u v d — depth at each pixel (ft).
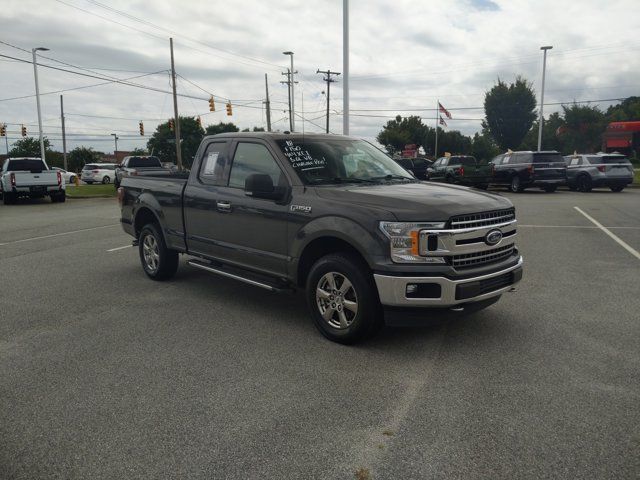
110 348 15.26
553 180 72.18
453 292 13.62
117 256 29.91
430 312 13.85
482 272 14.29
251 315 18.37
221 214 19.02
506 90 178.91
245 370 13.57
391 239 13.76
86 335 16.43
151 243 23.77
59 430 10.71
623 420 10.76
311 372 13.38
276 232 16.84
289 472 9.20
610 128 130.52
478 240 14.32
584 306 18.76
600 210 49.49
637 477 8.95
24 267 27.02
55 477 9.18
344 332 15.08
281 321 17.67
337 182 16.96
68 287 22.67
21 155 277.64
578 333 15.96
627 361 13.79
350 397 11.97
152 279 23.94
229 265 19.31
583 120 172.96
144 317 18.24
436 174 96.07
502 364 13.69
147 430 10.65
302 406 11.57
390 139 250.37
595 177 72.59
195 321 17.72
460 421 10.83
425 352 14.60
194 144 299.38
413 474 9.10
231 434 10.46
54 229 41.96
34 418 11.23
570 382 12.56
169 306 19.60
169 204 21.80
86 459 9.69
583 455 9.57
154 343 15.65
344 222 14.70
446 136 253.85
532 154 71.92
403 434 10.36
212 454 9.77
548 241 32.58
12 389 12.66
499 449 9.80
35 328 17.17
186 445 10.09
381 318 14.84
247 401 11.85
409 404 11.60
